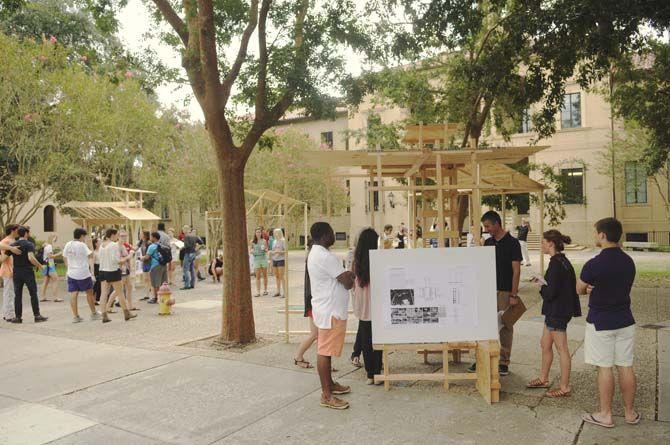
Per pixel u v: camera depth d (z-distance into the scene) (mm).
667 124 14852
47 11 24453
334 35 8852
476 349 5809
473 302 5652
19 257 10742
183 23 8852
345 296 5441
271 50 8641
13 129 18922
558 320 5434
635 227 30047
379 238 6676
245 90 9102
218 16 9023
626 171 28688
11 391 6105
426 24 10031
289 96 8594
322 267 5363
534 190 14383
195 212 43312
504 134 16422
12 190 20828
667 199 29109
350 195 40000
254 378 6375
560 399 5355
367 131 17016
